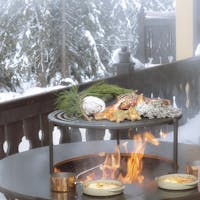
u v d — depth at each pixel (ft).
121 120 8.78
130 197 8.07
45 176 9.29
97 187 8.26
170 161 10.12
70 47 46.91
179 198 8.00
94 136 15.67
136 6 50.52
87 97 9.32
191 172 9.05
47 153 10.83
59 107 10.03
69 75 46.85
